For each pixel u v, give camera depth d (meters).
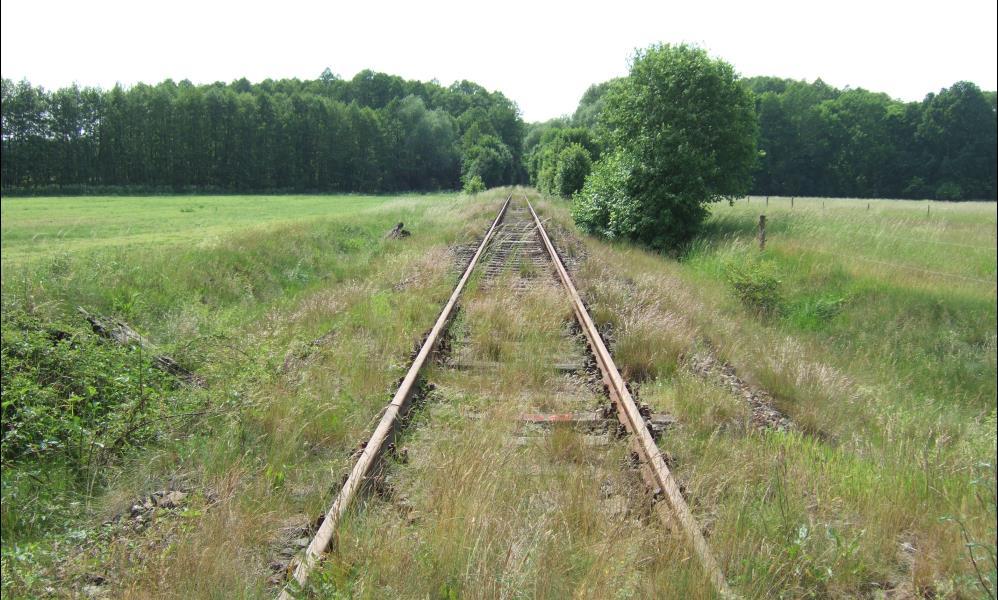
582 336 7.74
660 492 3.82
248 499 3.79
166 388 5.71
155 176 88.81
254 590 2.99
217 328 7.62
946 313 11.99
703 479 3.98
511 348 7.07
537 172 68.69
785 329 10.84
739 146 19.42
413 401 5.43
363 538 3.29
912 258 16.12
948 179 85.88
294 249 14.30
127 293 9.14
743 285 11.87
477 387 5.95
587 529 3.50
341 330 7.74
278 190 96.25
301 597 2.79
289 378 5.72
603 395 5.79
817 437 5.40
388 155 109.38
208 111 91.38
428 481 3.98
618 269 12.77
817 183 94.88
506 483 3.90
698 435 5.00
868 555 3.42
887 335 11.23
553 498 3.84
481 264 13.20
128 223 31.19
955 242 18.50
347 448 4.60
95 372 5.47
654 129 18.88
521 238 18.64
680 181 18.28
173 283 10.16
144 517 3.76
